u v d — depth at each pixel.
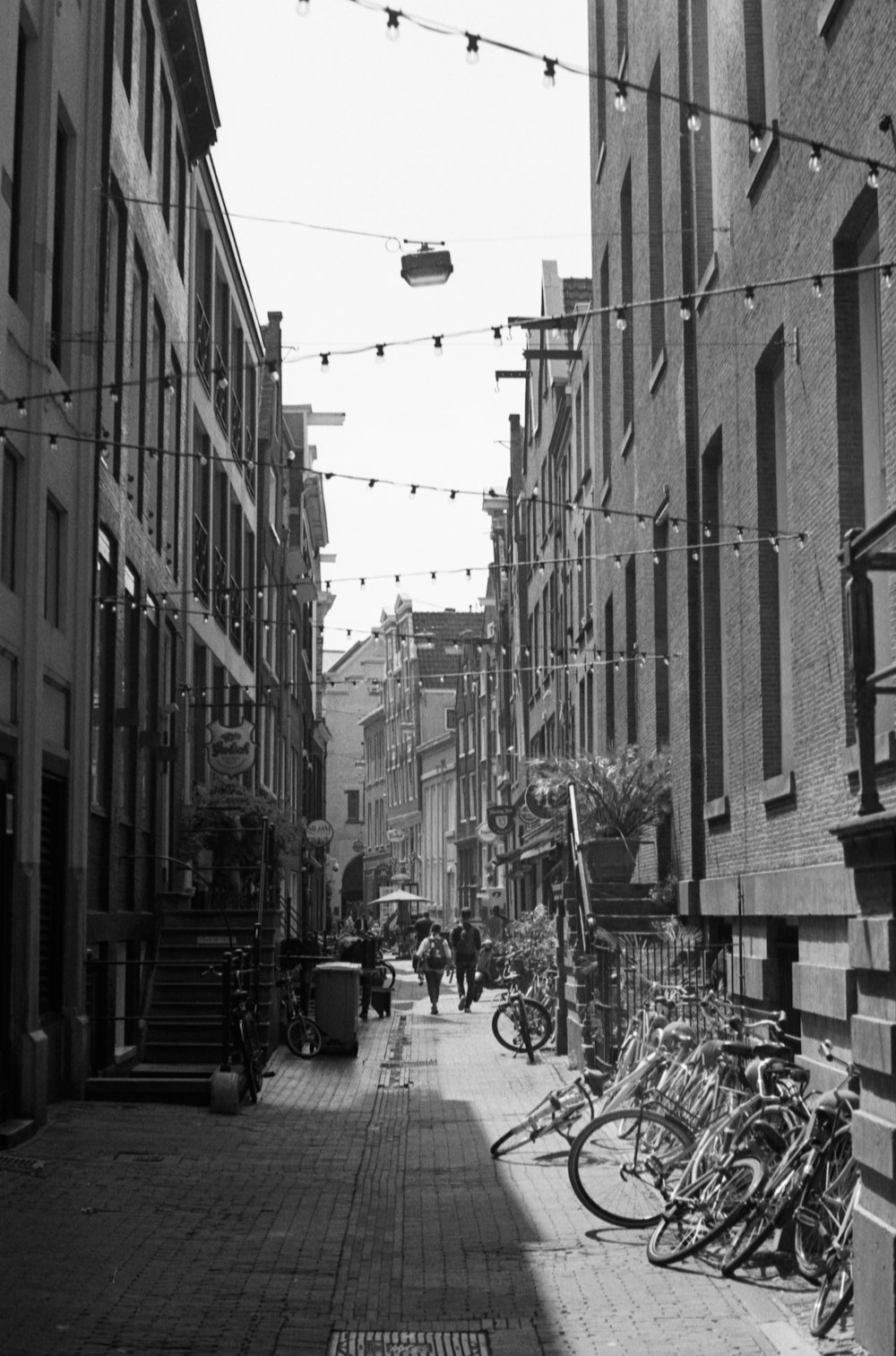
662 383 20.44
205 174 27.78
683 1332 7.48
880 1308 6.82
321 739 65.00
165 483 23.06
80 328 16.42
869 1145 7.09
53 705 15.47
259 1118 15.43
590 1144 10.20
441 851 78.62
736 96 15.84
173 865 23.39
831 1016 12.14
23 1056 13.71
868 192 11.46
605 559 26.89
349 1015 21.94
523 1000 20.98
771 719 15.01
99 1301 8.04
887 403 10.69
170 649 23.80
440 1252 9.37
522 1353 7.17
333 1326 7.66
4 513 13.66
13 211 14.29
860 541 7.39
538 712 44.16
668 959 16.47
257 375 37.09
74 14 16.30
